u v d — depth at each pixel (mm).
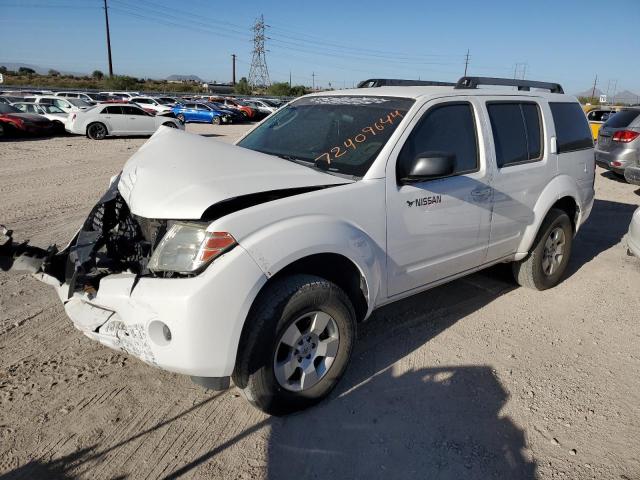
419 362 3594
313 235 2781
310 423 2941
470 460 2686
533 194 4383
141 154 3381
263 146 3873
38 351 3586
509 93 4289
